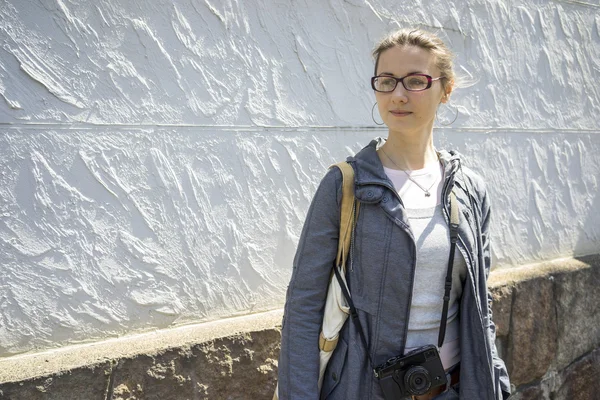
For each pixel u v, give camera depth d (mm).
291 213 2145
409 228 1394
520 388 2777
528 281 2773
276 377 1968
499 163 2867
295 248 2164
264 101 2061
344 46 2287
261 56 2049
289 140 2131
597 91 3367
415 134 1488
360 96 2350
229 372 1856
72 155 1673
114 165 1746
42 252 1628
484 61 2789
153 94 1813
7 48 1562
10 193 1578
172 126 1853
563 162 3186
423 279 1435
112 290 1752
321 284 1447
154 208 1825
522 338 2738
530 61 3006
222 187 1967
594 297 3131
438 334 1469
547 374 2889
